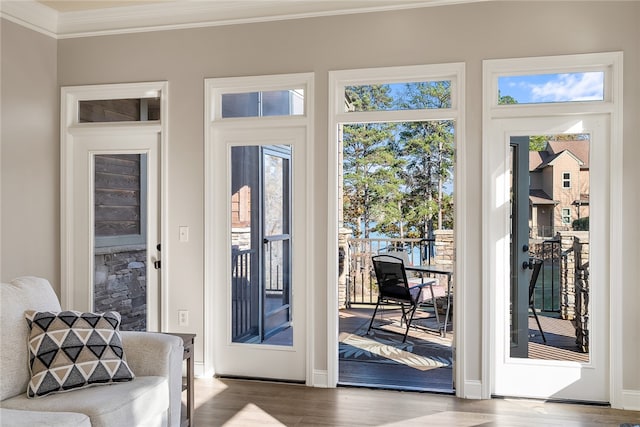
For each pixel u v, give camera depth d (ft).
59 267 14.34
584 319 11.73
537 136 11.87
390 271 18.39
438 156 29.01
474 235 11.89
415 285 19.01
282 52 12.92
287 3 12.84
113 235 14.23
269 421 10.42
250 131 13.34
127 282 14.16
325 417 10.64
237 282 13.48
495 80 11.95
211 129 13.41
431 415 10.75
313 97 12.71
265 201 13.35
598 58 11.25
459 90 11.90
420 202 29.27
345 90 13.03
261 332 13.35
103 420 7.29
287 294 13.17
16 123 13.08
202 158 13.44
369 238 27.91
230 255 13.48
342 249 25.00
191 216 13.51
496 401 11.60
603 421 10.39
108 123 14.08
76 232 14.38
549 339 11.88
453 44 11.97
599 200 11.53
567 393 11.69
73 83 14.20
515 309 12.06
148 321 13.94
